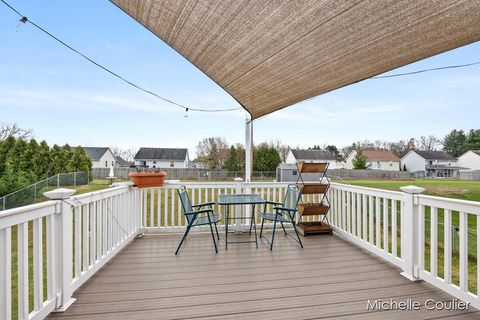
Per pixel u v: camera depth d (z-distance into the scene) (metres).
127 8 2.89
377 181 23.09
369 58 2.60
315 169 4.58
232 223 4.79
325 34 2.36
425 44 2.22
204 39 3.03
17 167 15.78
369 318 1.96
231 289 2.40
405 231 2.73
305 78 3.30
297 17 2.24
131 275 2.69
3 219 1.51
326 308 2.09
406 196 2.71
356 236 3.81
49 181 13.72
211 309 2.06
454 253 5.74
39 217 1.85
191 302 2.17
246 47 2.94
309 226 4.39
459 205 2.19
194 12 2.58
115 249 3.25
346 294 2.32
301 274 2.74
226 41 2.93
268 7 2.21
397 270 2.84
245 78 3.70
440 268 5.26
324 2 1.98
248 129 4.95
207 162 26.61
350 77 3.10
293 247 3.64
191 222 3.43
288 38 2.56
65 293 2.08
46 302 1.93
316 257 3.24
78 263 2.37
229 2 2.29
